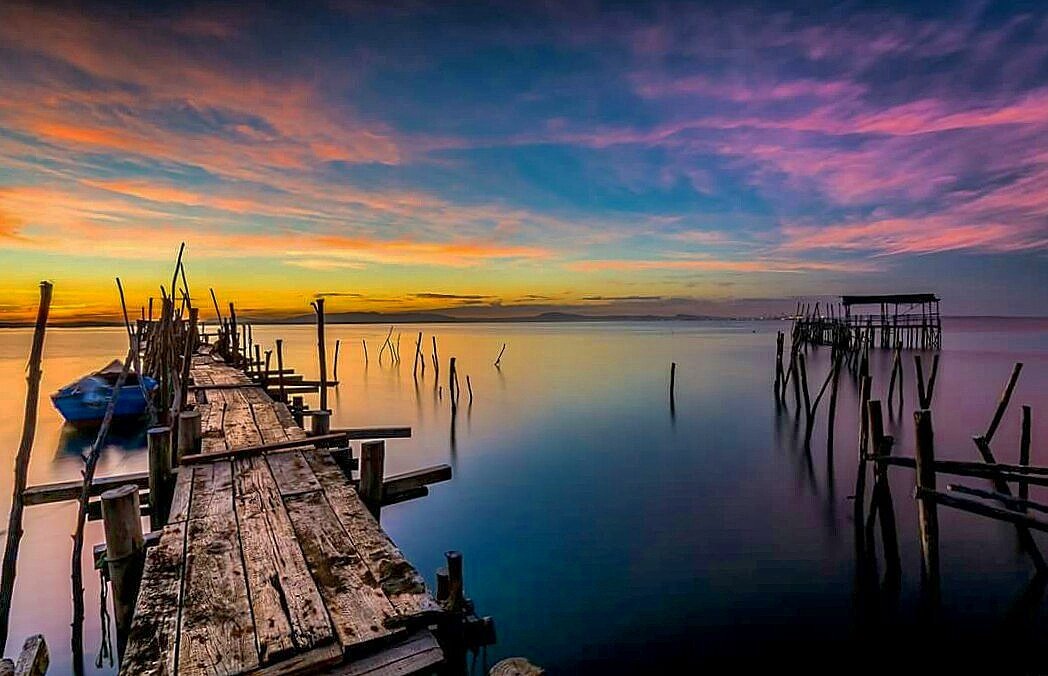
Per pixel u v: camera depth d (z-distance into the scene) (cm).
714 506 1295
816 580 929
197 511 531
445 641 453
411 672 328
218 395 1211
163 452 628
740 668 705
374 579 409
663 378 3722
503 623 809
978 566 955
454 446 1934
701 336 10594
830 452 1738
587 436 2066
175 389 1154
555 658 729
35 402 486
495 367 4581
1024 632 775
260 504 550
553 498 1366
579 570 977
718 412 2491
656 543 1082
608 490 1424
